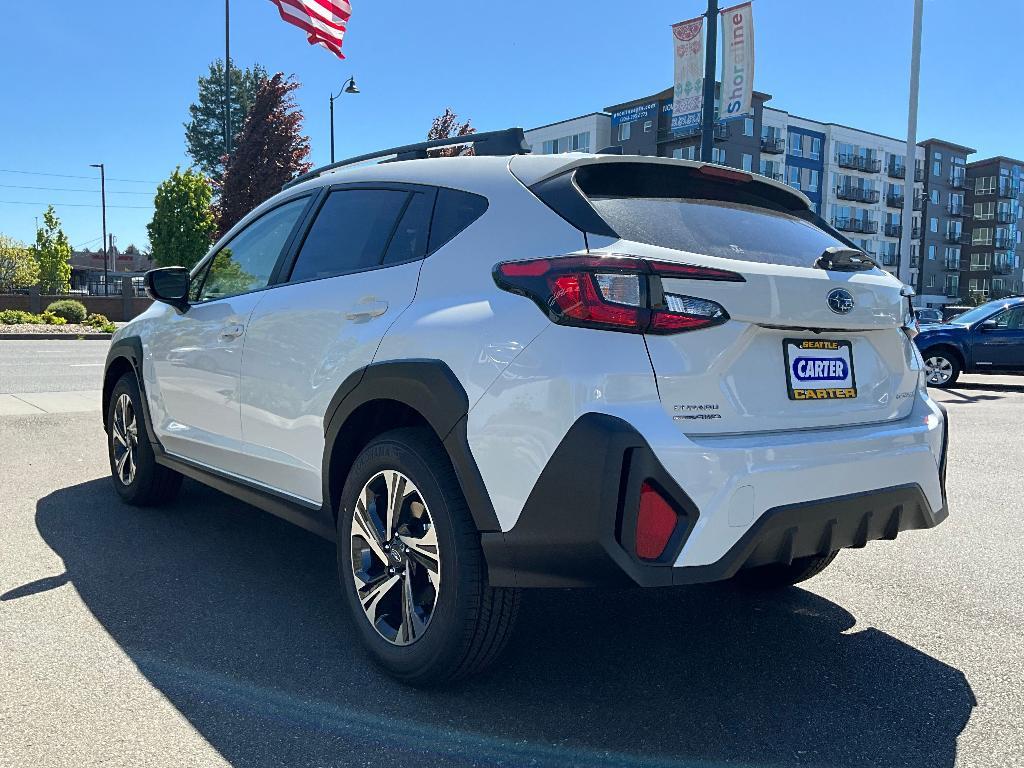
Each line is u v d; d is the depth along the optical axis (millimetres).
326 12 12586
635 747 2289
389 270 2852
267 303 3359
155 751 2199
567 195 2473
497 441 2297
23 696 2475
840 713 2502
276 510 3318
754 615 3301
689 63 13320
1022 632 3154
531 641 3004
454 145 3275
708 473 2184
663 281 2223
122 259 80562
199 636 2945
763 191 3023
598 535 2123
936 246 84938
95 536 4105
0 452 6031
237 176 31797
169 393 4090
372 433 2939
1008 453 7000
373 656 2701
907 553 4172
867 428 2609
